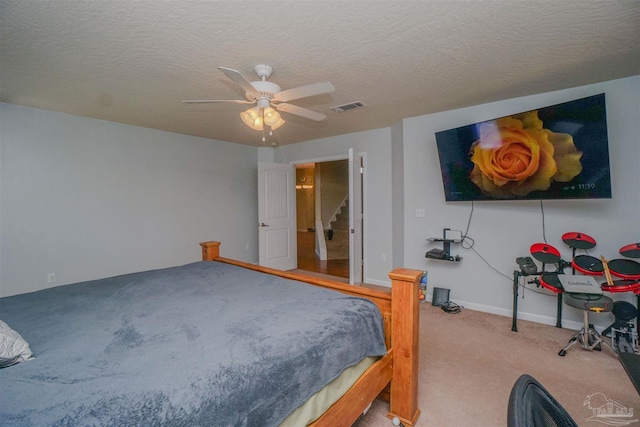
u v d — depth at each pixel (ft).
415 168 11.87
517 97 9.54
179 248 14.39
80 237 11.28
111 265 12.12
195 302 5.49
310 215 33.81
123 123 12.24
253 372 3.30
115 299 5.71
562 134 7.73
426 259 11.83
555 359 7.45
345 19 5.22
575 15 5.22
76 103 9.62
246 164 17.56
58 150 10.69
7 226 9.71
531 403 1.85
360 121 12.43
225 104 9.70
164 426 2.57
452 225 11.19
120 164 12.30
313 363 3.81
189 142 14.71
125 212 12.50
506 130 8.75
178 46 6.07
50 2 4.62
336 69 7.28
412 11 5.03
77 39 5.75
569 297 7.59
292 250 17.54
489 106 10.07
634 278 7.52
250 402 3.08
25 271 10.08
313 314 4.83
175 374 3.17
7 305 5.39
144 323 4.56
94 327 4.44
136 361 3.44
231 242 16.75
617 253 8.47
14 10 4.81
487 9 5.01
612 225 8.52
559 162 7.87
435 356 7.66
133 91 8.55
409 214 12.13
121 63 6.79
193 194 14.93
